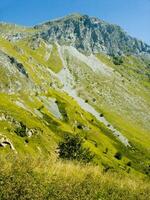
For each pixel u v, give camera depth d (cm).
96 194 1330
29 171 1282
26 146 13562
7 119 14838
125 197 1424
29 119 16950
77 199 1238
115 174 1691
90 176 1475
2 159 1320
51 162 1484
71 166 1501
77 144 9900
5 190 1113
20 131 14475
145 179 1792
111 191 1429
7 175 1186
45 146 15288
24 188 1158
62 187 1261
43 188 1207
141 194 1512
